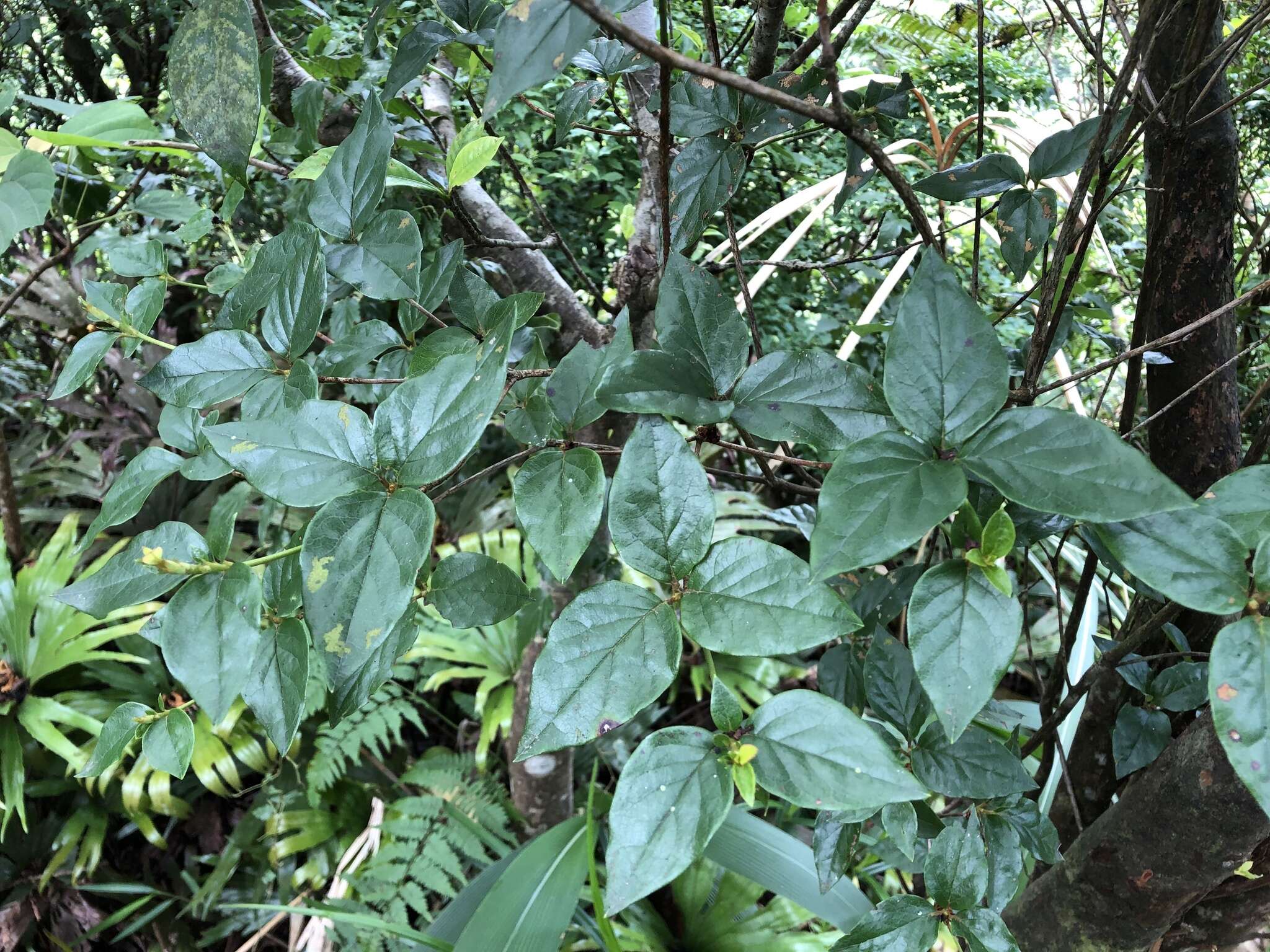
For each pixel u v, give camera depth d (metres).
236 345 0.46
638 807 0.33
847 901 1.19
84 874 1.91
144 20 1.65
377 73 0.87
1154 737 0.63
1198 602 0.31
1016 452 0.33
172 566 0.37
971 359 0.34
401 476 0.36
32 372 2.43
